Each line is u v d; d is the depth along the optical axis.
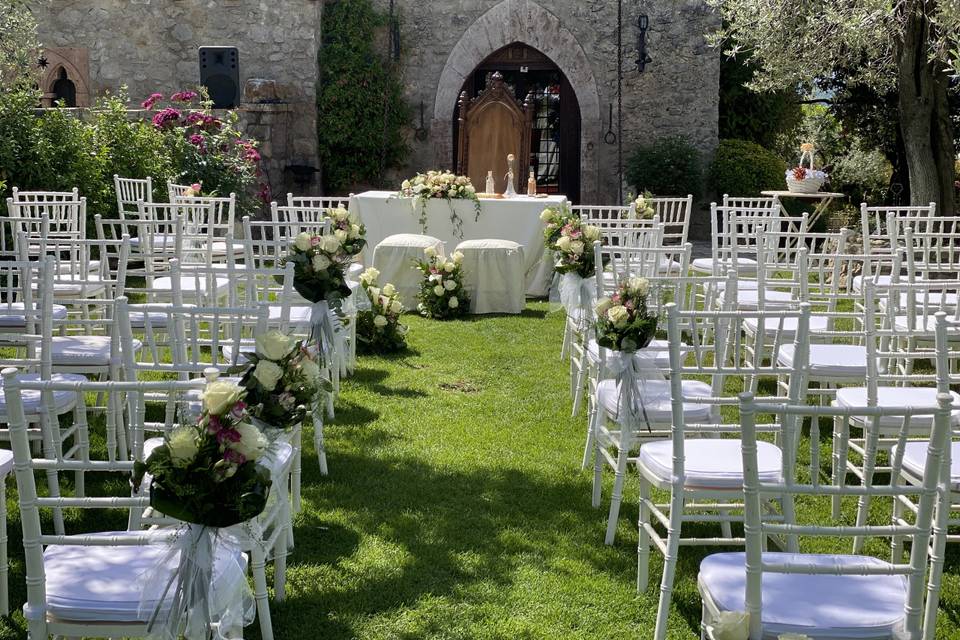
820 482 3.95
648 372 3.23
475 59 12.66
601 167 12.84
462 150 11.61
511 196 8.72
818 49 8.06
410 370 5.68
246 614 2.17
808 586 2.12
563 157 13.09
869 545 3.35
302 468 3.98
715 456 2.83
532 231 8.34
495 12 12.55
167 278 5.46
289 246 4.33
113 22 12.27
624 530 3.43
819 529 1.97
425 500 3.66
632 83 12.60
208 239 4.80
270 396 2.30
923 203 8.46
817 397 5.27
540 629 2.73
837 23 7.62
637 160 12.42
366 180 12.87
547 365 5.87
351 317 5.30
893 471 2.68
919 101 8.37
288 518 2.94
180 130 10.20
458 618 2.78
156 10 12.22
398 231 8.44
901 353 3.38
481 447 4.29
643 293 3.25
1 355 5.25
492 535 3.36
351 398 5.04
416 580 3.01
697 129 12.58
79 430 3.26
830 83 13.38
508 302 7.62
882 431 3.36
